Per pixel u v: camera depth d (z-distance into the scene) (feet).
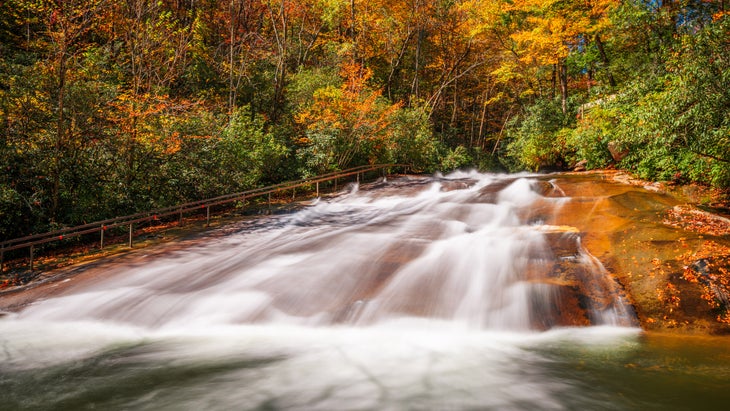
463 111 147.33
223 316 20.95
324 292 22.50
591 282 21.29
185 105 43.83
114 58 49.85
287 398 13.35
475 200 42.60
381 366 15.70
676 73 32.32
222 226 38.29
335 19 88.12
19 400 13.52
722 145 29.89
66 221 34.86
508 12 84.17
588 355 16.03
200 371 15.56
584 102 74.95
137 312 21.67
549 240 27.17
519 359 15.99
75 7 35.37
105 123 38.24
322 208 44.86
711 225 26.35
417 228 33.58
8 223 31.32
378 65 108.99
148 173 41.22
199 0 76.23
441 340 18.15
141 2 46.37
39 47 42.47
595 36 68.33
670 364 14.96
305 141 58.65
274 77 75.77
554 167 74.59
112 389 14.21
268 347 17.81
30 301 23.52
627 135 39.09
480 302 20.66
